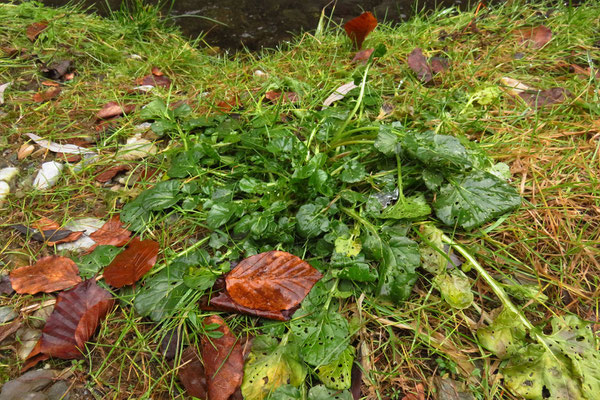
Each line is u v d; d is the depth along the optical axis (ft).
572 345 1.09
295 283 1.17
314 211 1.27
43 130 1.77
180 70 2.24
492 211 1.29
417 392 1.07
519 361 1.08
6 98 1.92
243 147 1.54
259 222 1.24
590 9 2.38
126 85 2.06
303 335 1.10
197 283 1.17
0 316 1.20
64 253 1.35
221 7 2.84
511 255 1.31
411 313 1.19
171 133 1.73
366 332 1.16
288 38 2.57
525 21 2.37
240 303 1.15
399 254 1.19
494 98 1.78
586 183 1.47
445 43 2.24
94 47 2.23
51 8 2.57
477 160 1.45
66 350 1.11
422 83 1.99
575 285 1.26
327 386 1.03
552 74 2.05
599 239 1.35
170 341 1.13
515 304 1.22
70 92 1.98
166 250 1.32
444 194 1.33
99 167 1.64
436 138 1.36
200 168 1.50
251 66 2.22
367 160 1.49
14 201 1.50
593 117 1.73
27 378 1.07
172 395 1.05
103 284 1.24
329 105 1.83
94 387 1.08
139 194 1.48
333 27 2.62
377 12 2.74
